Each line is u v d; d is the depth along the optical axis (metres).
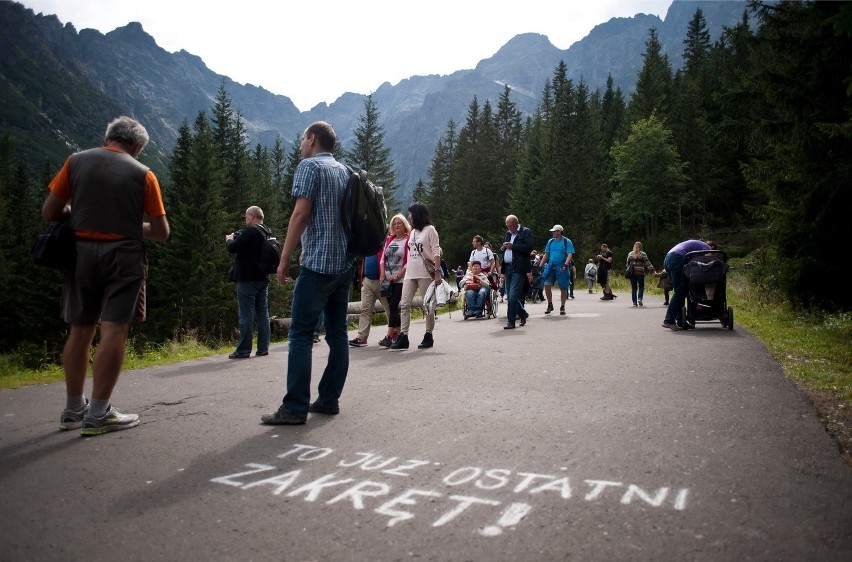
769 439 3.77
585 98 79.06
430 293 8.84
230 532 2.57
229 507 2.84
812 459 3.38
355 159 70.19
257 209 8.55
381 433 4.02
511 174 79.31
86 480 3.23
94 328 4.40
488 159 76.62
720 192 62.91
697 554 2.29
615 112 88.75
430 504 2.81
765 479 3.06
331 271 4.47
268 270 8.41
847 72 9.89
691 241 10.51
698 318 10.17
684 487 2.96
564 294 14.33
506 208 76.00
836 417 4.37
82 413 4.41
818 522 2.56
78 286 4.22
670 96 80.94
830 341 8.60
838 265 11.64
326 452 3.63
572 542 2.39
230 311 38.59
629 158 64.94
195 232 39.75
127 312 4.22
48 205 4.18
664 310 15.62
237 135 58.84
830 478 3.08
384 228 4.72
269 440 3.92
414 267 8.82
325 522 2.64
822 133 10.38
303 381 4.36
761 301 13.97
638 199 63.91
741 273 21.59
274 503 2.87
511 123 91.50
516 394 5.17
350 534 2.52
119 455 3.66
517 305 11.55
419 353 8.24
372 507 2.79
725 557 2.26
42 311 40.34
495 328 11.83
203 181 42.50
